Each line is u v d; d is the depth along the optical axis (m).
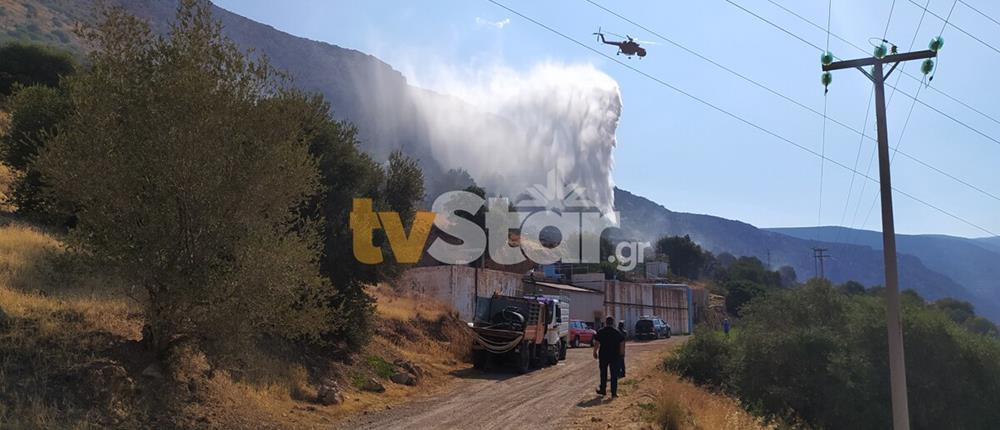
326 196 16.91
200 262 10.39
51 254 12.92
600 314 56.97
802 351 24.66
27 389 8.73
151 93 10.26
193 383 10.95
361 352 18.00
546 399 15.70
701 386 25.23
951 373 23.44
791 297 27.98
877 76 17.12
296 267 11.27
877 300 27.28
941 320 24.52
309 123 16.58
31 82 37.88
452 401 15.21
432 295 34.53
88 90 10.32
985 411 23.03
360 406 13.84
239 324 10.51
